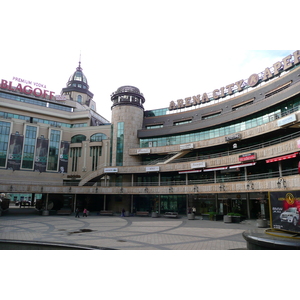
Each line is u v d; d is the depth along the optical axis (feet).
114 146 164.66
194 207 137.49
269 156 96.37
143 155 162.09
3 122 167.02
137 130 167.22
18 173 164.96
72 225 83.41
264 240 22.71
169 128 159.53
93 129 180.96
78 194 157.69
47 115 183.73
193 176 148.15
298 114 90.43
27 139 172.24
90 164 173.68
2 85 174.19
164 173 154.92
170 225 85.20
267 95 128.67
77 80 270.67
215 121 142.00
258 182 94.99
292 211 41.04
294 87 105.40
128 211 139.54
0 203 138.72
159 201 135.44
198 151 147.84
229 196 123.44
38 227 77.20
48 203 145.69
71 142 184.44
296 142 84.38
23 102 176.76
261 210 107.55
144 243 49.44
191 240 53.31
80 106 207.62
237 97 145.18
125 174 156.15
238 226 82.74
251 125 128.57
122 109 168.25
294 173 104.88
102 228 75.41
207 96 164.96
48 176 172.55
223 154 136.56
